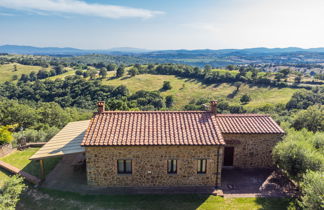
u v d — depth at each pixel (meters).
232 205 13.93
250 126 18.52
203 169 15.80
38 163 19.45
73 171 17.89
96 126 16.03
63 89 88.81
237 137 18.14
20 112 45.56
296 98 67.19
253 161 18.61
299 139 18.09
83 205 13.76
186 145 14.69
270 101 77.06
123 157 15.14
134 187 15.57
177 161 15.38
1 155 21.00
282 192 15.40
